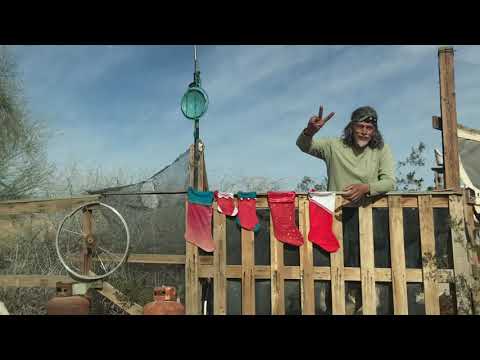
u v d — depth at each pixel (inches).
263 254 189.5
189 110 221.8
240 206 192.2
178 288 213.8
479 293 169.9
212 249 191.8
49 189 378.9
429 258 175.2
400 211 181.5
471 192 191.2
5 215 215.5
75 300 172.2
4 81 400.5
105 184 341.7
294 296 184.1
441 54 207.8
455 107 204.5
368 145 200.5
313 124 204.1
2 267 232.7
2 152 390.0
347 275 180.7
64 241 242.8
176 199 223.0
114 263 217.0
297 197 190.4
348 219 186.1
